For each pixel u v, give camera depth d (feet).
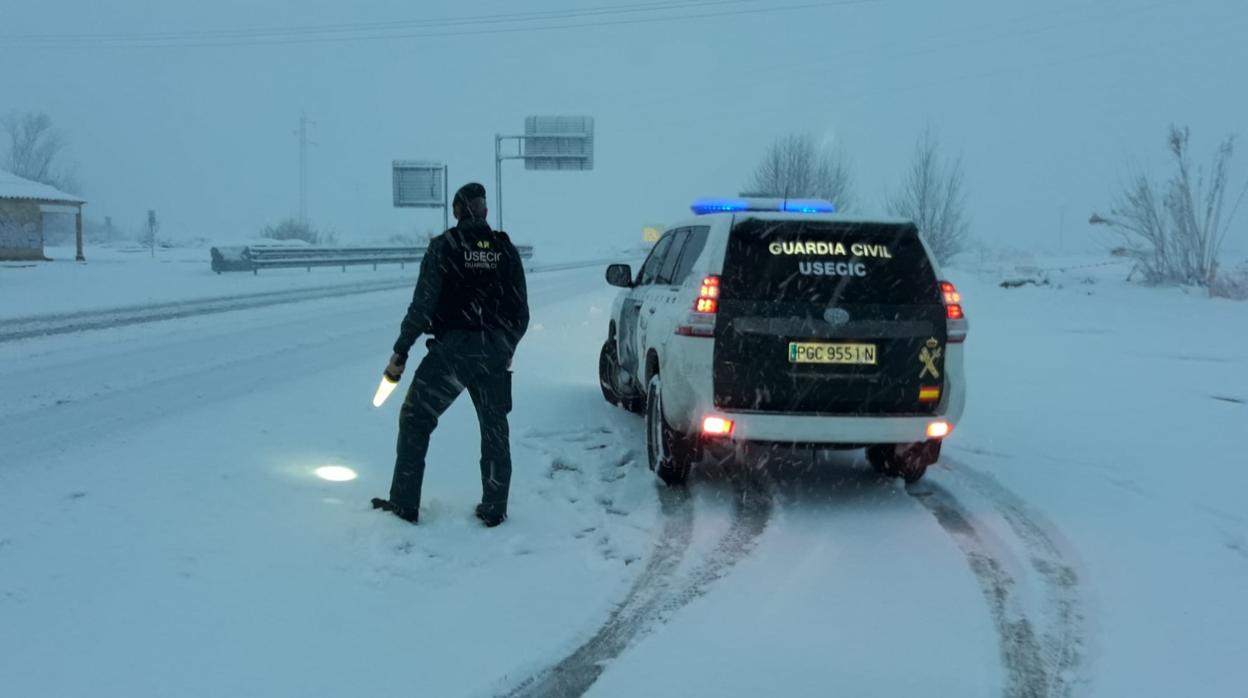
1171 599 13.94
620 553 15.46
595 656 11.79
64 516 15.71
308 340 41.93
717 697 10.77
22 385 29.40
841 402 17.34
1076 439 24.41
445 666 11.37
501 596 13.55
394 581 13.85
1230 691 11.19
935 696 10.93
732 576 14.57
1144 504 18.70
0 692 10.19
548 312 55.21
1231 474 20.93
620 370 25.81
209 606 12.57
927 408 17.72
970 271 96.99
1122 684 11.35
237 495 17.13
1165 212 77.97
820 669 11.51
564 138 126.21
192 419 23.94
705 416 17.28
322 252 108.06
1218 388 32.45
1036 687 11.23
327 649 11.64
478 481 18.95
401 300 65.77
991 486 20.01
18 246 109.81
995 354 41.55
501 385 16.37
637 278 26.14
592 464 20.90
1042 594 14.05
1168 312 61.82
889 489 19.69
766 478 20.40
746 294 17.30
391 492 16.43
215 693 10.43
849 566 15.08
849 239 17.85
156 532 15.07
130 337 42.52
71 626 11.78
